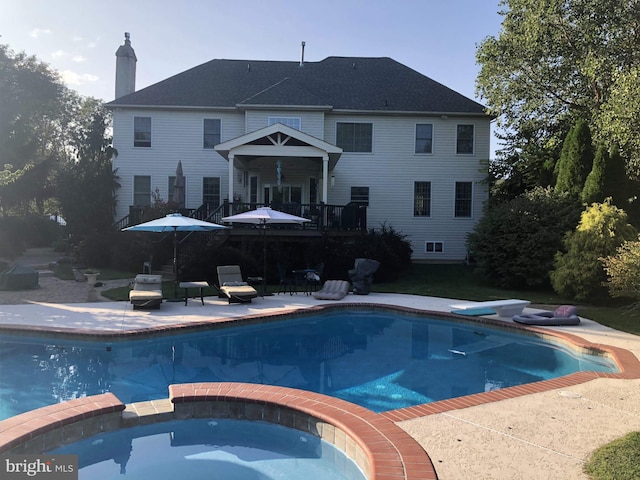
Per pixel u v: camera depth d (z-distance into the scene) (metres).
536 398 5.26
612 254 12.52
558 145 22.14
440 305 12.65
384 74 25.16
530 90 21.86
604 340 8.49
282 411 4.85
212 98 22.55
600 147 15.55
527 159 24.11
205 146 22.11
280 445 4.60
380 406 5.79
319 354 8.41
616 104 15.79
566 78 21.25
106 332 8.45
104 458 4.26
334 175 22.52
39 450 4.08
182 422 4.95
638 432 4.16
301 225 17.58
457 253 22.78
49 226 33.28
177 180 18.23
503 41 21.44
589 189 15.59
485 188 22.73
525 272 15.48
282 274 14.93
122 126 21.89
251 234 17.02
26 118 31.36
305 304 12.39
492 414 4.73
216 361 7.84
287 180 22.25
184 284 11.95
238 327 9.99
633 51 18.50
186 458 4.29
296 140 18.12
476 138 22.67
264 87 23.69
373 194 22.62
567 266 13.21
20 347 8.32
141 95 22.25
